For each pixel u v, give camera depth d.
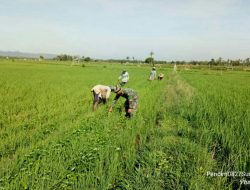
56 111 11.55
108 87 12.93
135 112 10.54
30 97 15.10
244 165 5.83
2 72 36.91
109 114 10.65
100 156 6.14
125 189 5.26
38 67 57.41
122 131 8.48
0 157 6.76
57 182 5.18
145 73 45.94
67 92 17.52
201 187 5.12
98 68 63.41
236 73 60.72
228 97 15.60
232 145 7.04
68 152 6.50
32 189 4.92
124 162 6.32
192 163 6.25
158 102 14.66
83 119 9.97
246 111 10.48
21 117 10.70
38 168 5.69
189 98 16.02
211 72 62.91
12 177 5.27
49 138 7.81
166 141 7.91
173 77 39.06
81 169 5.71
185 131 8.91
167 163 6.28
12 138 7.76
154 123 10.32
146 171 5.84
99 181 5.30
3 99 14.09
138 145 7.73
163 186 5.36
